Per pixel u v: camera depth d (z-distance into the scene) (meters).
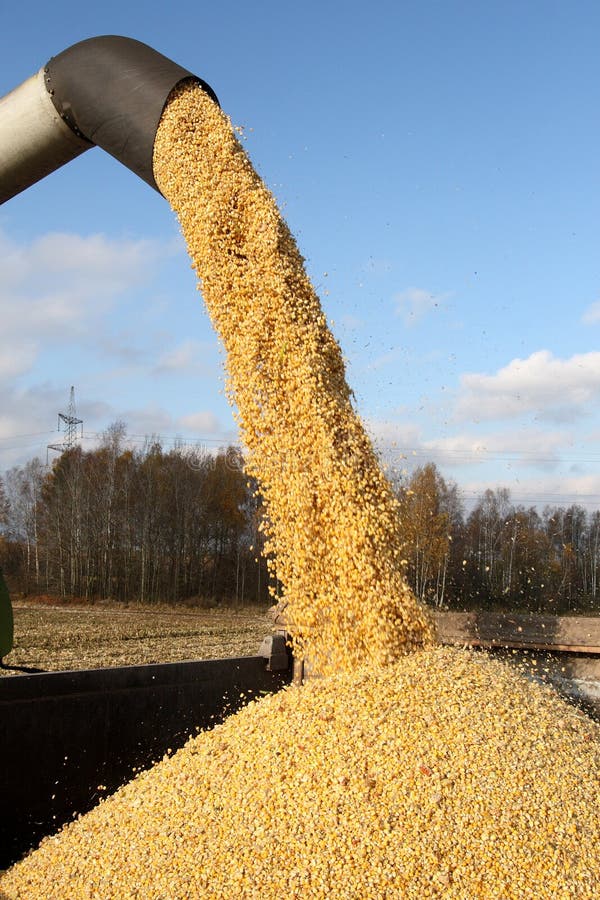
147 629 23.77
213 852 3.62
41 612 30.25
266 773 4.04
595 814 3.67
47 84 6.47
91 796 5.96
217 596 43.72
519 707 4.44
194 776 4.29
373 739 4.03
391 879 3.27
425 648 5.17
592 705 5.92
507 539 32.66
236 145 6.39
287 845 3.54
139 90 6.28
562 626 6.14
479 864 3.32
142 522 45.12
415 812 3.55
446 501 32.56
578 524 44.34
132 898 3.49
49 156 6.70
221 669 7.11
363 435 5.65
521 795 3.67
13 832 5.41
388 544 5.37
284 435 5.57
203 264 6.06
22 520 50.25
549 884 3.26
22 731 5.56
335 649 5.28
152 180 6.54
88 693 6.03
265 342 5.73
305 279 6.04
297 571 5.45
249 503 49.50
